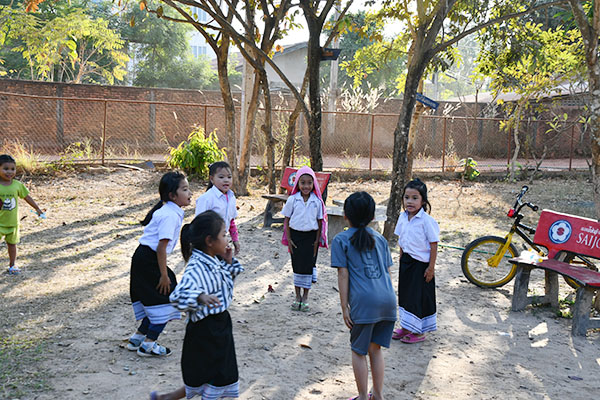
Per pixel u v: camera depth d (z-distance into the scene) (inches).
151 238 173.3
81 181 530.3
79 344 187.5
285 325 214.2
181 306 124.5
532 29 481.1
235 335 201.8
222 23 380.8
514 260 241.4
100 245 328.5
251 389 160.1
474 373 177.6
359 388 146.4
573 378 175.6
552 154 1036.5
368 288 145.9
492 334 213.8
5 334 192.7
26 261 287.6
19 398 149.1
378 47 552.7
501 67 532.4
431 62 500.4
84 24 921.5
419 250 199.0
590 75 258.7
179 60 1492.4
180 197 172.4
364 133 946.1
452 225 435.5
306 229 227.9
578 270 226.4
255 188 577.9
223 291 133.4
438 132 976.3
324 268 305.7
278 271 292.2
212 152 590.2
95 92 786.8
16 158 536.7
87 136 790.5
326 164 769.6
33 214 405.1
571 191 639.1
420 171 722.8
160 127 826.8
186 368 132.9
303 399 155.6
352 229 152.2
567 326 225.1
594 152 259.8
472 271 300.5
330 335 205.8
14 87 746.2
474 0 419.5
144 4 394.6
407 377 173.0
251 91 564.1
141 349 178.7
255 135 661.9
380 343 149.3
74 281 258.4
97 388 156.9
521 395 163.2
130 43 1476.4
